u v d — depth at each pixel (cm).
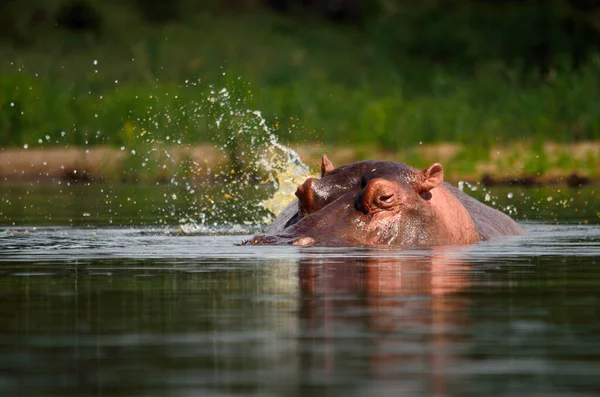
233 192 4006
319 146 5038
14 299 1520
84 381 1058
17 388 1032
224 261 1927
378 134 5225
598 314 1383
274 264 1845
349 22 9244
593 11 7700
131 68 7306
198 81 6269
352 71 7519
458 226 2244
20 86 5753
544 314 1381
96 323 1341
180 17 8862
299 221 2150
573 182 4488
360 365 1113
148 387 1031
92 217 3058
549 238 2409
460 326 1304
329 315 1373
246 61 7625
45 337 1260
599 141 5253
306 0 9412
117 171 4862
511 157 4641
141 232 2606
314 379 1055
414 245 2114
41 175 4953
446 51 7794
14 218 3017
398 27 8156
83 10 8512
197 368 1107
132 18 8600
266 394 998
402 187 2147
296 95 5625
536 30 7619
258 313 1392
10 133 5484
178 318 1368
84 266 1888
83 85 6462
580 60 7244
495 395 993
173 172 4759
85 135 5381
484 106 5803
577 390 1015
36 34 8250
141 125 5178
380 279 1667
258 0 9475
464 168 4616
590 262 1912
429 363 1121
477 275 1730
